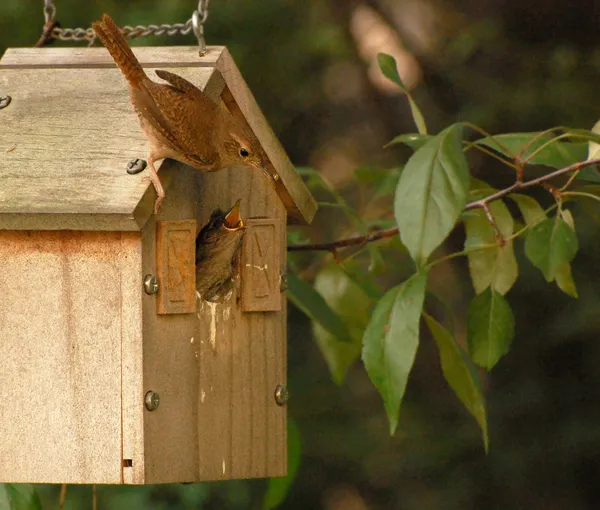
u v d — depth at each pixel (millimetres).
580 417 17562
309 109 18188
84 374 7391
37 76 8211
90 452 7387
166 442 7543
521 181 8898
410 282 8414
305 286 9398
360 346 10422
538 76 17531
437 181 7770
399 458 18016
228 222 7777
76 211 7168
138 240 7285
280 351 8508
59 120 7848
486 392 17844
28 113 7941
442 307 11242
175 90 7434
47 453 7465
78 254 7406
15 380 7520
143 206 7168
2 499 8547
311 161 18438
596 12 17594
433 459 17922
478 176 17297
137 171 7371
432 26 18391
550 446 17531
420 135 9242
